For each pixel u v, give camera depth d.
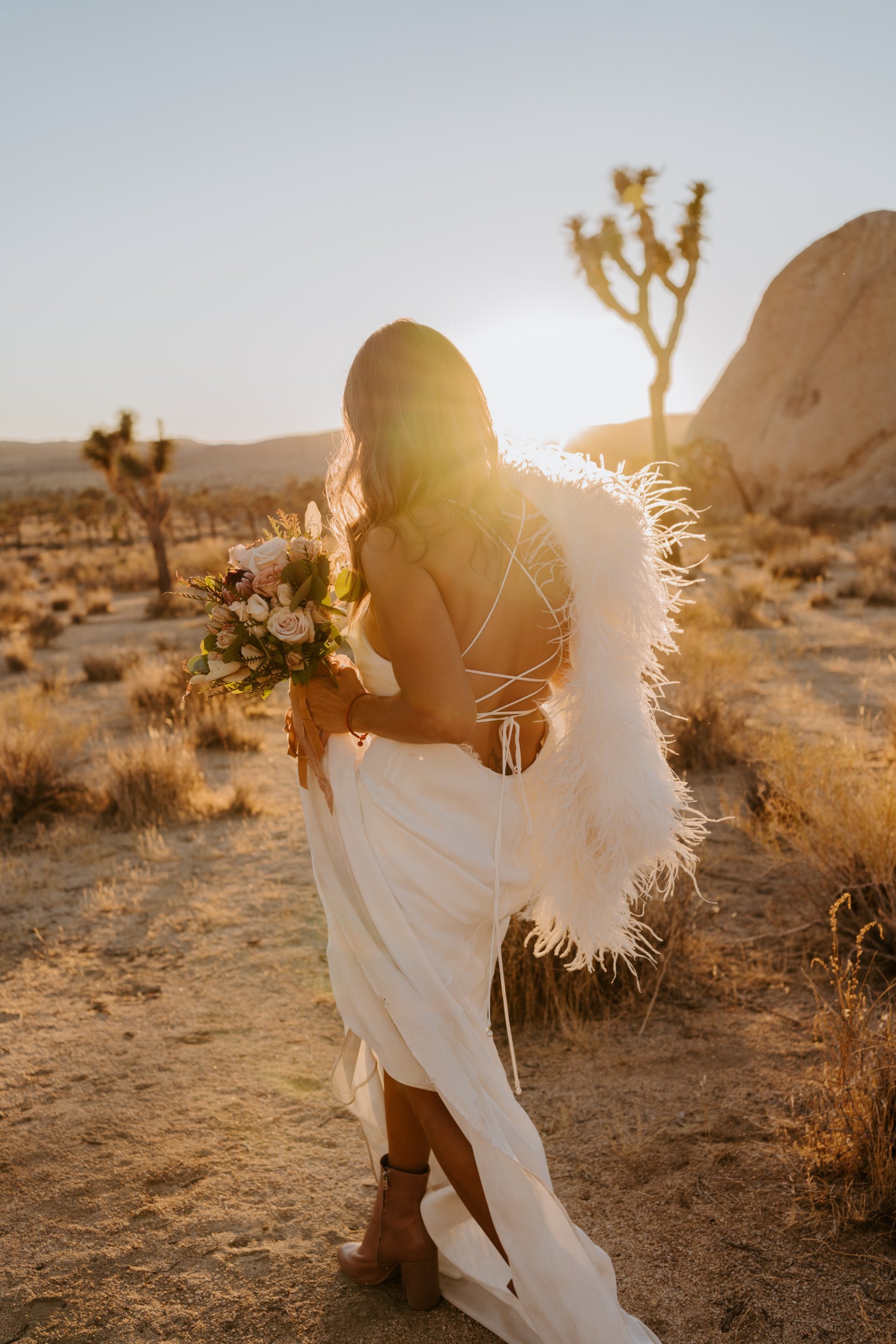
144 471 24.05
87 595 22.64
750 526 31.09
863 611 14.92
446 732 1.81
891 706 7.85
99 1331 2.17
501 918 2.05
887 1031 2.82
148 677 10.91
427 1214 2.25
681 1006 3.56
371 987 2.01
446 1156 1.96
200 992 3.91
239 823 6.37
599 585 1.99
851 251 54.38
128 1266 2.37
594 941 2.25
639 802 2.02
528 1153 1.94
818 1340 2.05
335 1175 2.70
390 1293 2.26
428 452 1.81
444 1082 1.88
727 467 49.38
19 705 9.61
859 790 4.71
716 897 4.55
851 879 4.03
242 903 4.89
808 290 54.97
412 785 1.94
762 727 7.91
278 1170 2.73
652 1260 2.31
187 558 28.56
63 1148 2.88
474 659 1.90
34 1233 2.51
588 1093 3.03
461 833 1.95
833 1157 2.57
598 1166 2.66
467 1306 2.19
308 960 4.16
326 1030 3.54
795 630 13.26
